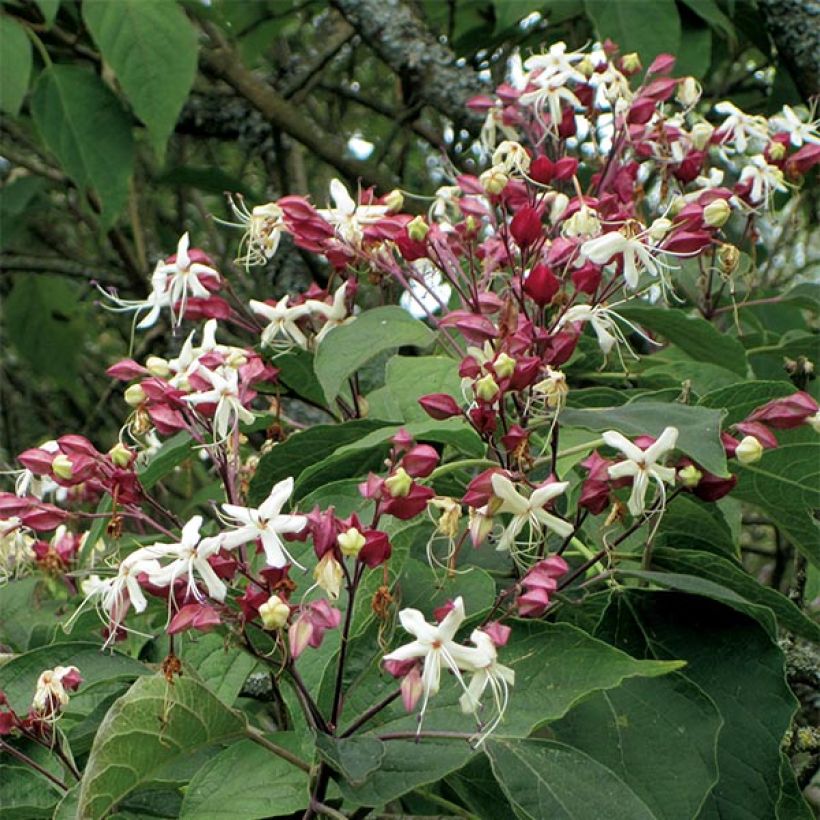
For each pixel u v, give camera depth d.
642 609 0.56
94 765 0.46
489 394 0.51
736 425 0.56
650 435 0.52
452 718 0.50
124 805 0.56
